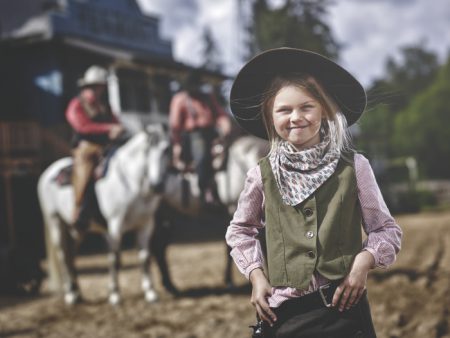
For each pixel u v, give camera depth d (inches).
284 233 74.9
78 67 740.7
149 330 208.5
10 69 730.8
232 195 275.3
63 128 657.6
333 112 75.9
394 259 73.8
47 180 277.6
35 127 583.2
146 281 261.9
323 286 72.8
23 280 311.0
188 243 611.2
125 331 209.0
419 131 2261.3
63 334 209.9
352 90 78.2
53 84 713.0
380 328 187.3
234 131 286.0
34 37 698.8
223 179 276.2
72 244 275.9
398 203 1112.2
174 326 211.3
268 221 76.4
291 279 73.5
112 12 860.6
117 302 257.0
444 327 186.9
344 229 72.9
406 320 197.5
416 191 1213.1
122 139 266.7
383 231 74.1
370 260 71.9
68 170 272.4
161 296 276.7
